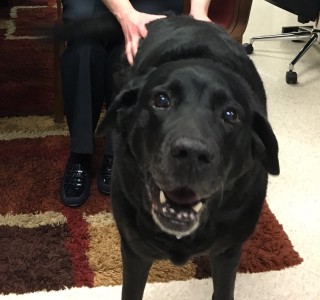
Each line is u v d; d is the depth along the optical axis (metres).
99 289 1.26
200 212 0.90
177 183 0.81
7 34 2.88
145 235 0.99
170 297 1.26
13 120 2.03
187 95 0.89
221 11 1.88
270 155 0.96
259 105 0.97
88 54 1.53
